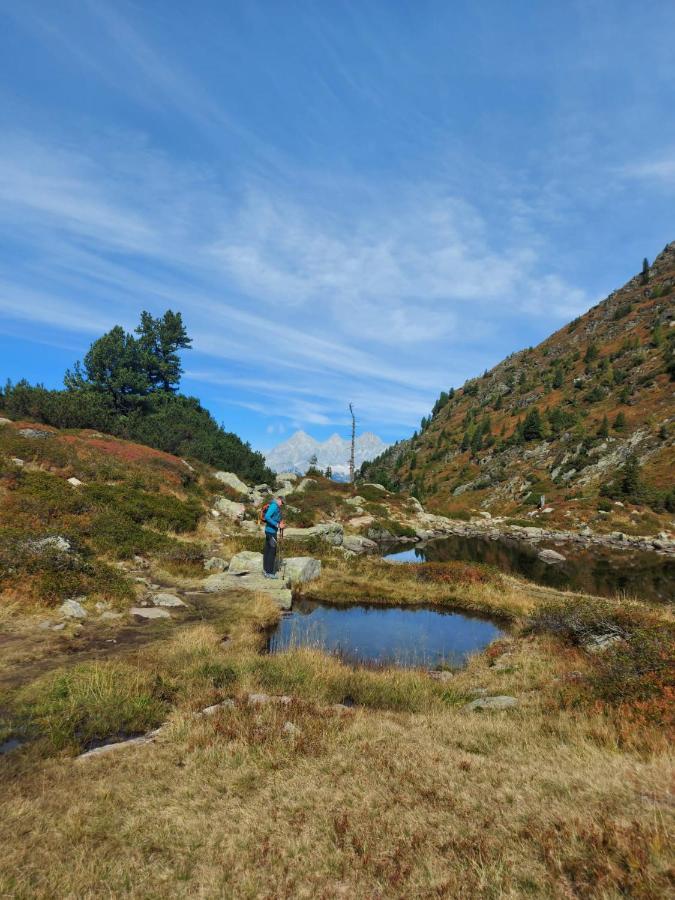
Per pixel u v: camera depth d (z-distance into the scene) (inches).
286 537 949.2
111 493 733.9
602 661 305.4
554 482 2815.0
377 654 420.2
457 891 112.0
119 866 127.8
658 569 1069.8
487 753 202.5
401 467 4987.7
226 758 191.0
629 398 3353.8
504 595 657.6
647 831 127.1
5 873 124.0
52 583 407.2
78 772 182.1
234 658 333.7
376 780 171.0
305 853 132.1
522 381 5447.8
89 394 1454.2
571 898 107.3
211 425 1753.2
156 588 512.1
